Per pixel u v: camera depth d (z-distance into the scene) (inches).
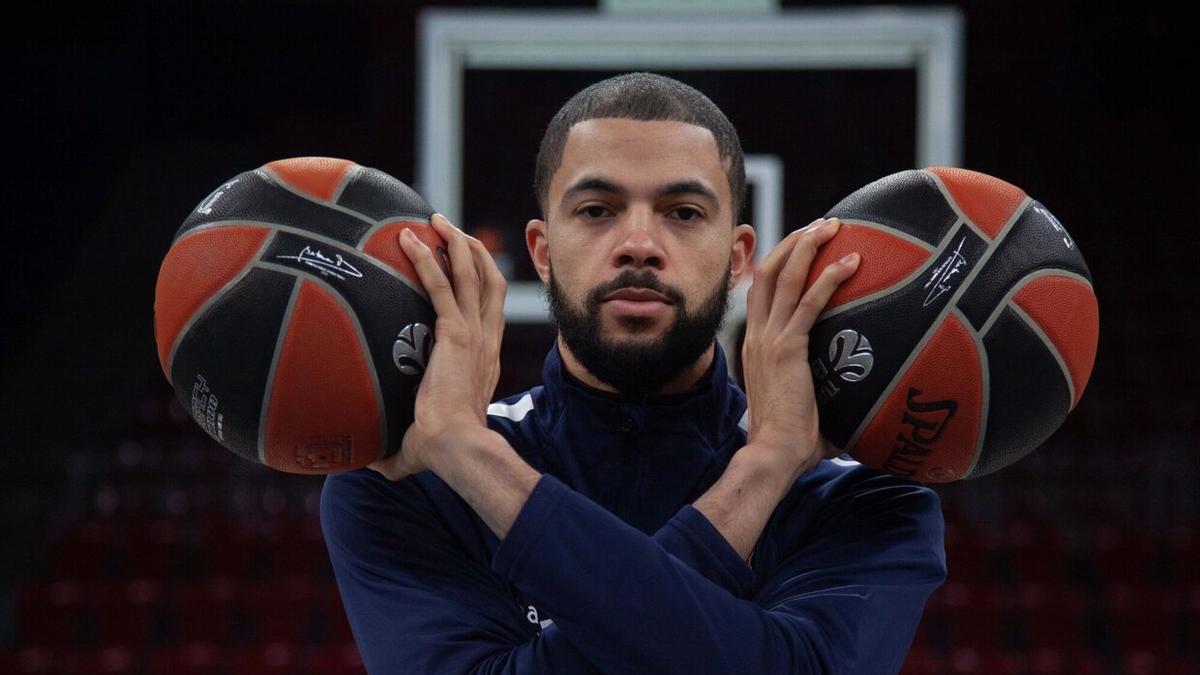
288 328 55.7
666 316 56.9
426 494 62.0
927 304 56.1
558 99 179.2
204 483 278.1
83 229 367.2
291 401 56.1
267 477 277.6
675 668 53.6
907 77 175.3
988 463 58.7
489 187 178.7
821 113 175.3
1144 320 327.6
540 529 54.2
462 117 178.9
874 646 57.1
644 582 53.6
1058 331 57.1
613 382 59.6
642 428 60.6
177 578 244.2
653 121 58.1
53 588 235.9
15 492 286.7
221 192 59.3
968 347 55.9
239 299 56.1
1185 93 373.7
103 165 372.2
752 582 57.1
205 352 56.7
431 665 57.2
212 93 375.2
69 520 266.5
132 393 323.3
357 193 58.6
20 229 364.5
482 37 178.4
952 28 173.9
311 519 258.7
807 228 60.7
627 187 57.2
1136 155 366.3
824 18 175.3
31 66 369.7
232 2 373.4
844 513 61.9
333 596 230.4
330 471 59.6
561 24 177.9
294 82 375.6
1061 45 371.6
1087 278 59.4
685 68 177.8
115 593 235.5
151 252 358.6
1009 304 56.4
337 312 55.9
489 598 59.8
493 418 64.4
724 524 56.5
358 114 375.6
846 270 57.1
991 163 366.6
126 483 279.1
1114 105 374.9
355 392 56.3
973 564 240.4
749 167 175.2
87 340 339.0
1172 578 244.8
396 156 360.2
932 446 57.3
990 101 370.9
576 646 55.0
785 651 54.8
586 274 57.5
